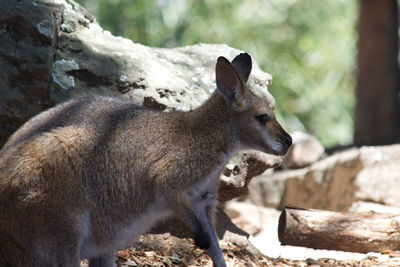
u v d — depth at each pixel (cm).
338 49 3134
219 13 2842
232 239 1098
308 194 1795
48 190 750
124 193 825
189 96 1090
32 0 1072
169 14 2675
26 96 995
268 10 2978
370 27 2436
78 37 1088
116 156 816
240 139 893
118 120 834
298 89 3117
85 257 832
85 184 790
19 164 743
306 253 1113
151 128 841
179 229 1090
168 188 832
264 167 1136
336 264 1005
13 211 743
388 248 1061
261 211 1611
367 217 1080
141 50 1141
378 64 2433
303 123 3256
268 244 1306
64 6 1112
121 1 2641
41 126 801
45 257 764
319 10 3191
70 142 783
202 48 1226
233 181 1081
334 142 3191
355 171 1869
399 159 1872
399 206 1822
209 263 985
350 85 3180
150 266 945
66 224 765
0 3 1012
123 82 1048
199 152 850
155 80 1075
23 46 1002
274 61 3094
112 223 829
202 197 882
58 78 1022
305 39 3080
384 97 2436
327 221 1066
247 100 893
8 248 759
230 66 869
